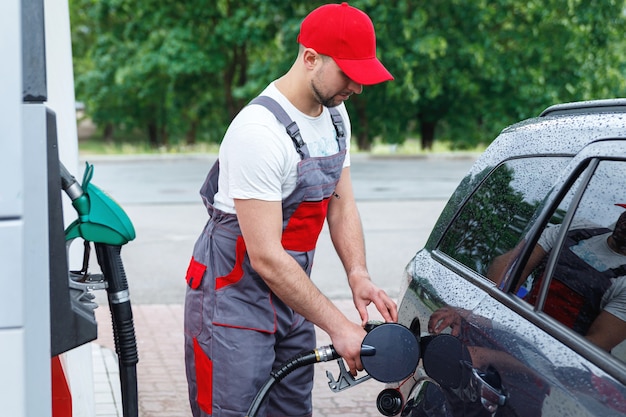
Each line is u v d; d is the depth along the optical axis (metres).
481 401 2.21
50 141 1.79
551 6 28.88
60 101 4.21
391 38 27.77
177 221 12.93
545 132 2.62
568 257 2.20
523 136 2.76
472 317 2.44
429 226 12.31
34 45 1.64
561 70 29.89
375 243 10.91
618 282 2.02
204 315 2.93
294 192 2.80
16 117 1.50
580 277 2.13
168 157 26.64
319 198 2.85
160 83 35.41
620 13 29.06
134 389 2.34
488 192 2.82
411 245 10.77
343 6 2.70
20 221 1.52
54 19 4.16
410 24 27.09
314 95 2.76
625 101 2.36
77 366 4.25
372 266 9.48
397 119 31.75
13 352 1.53
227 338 2.88
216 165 2.98
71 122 4.25
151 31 32.25
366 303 3.05
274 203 2.72
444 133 36.34
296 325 3.06
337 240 3.21
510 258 2.44
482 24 29.30
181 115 42.16
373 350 2.41
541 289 2.24
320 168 2.83
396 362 2.41
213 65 31.22
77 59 42.97
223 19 30.39
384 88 30.50
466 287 2.60
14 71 1.50
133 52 34.47
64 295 1.86
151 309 7.72
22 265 1.52
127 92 38.19
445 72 29.14
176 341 6.73
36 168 1.63
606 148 2.23
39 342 1.64
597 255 2.12
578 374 1.93
